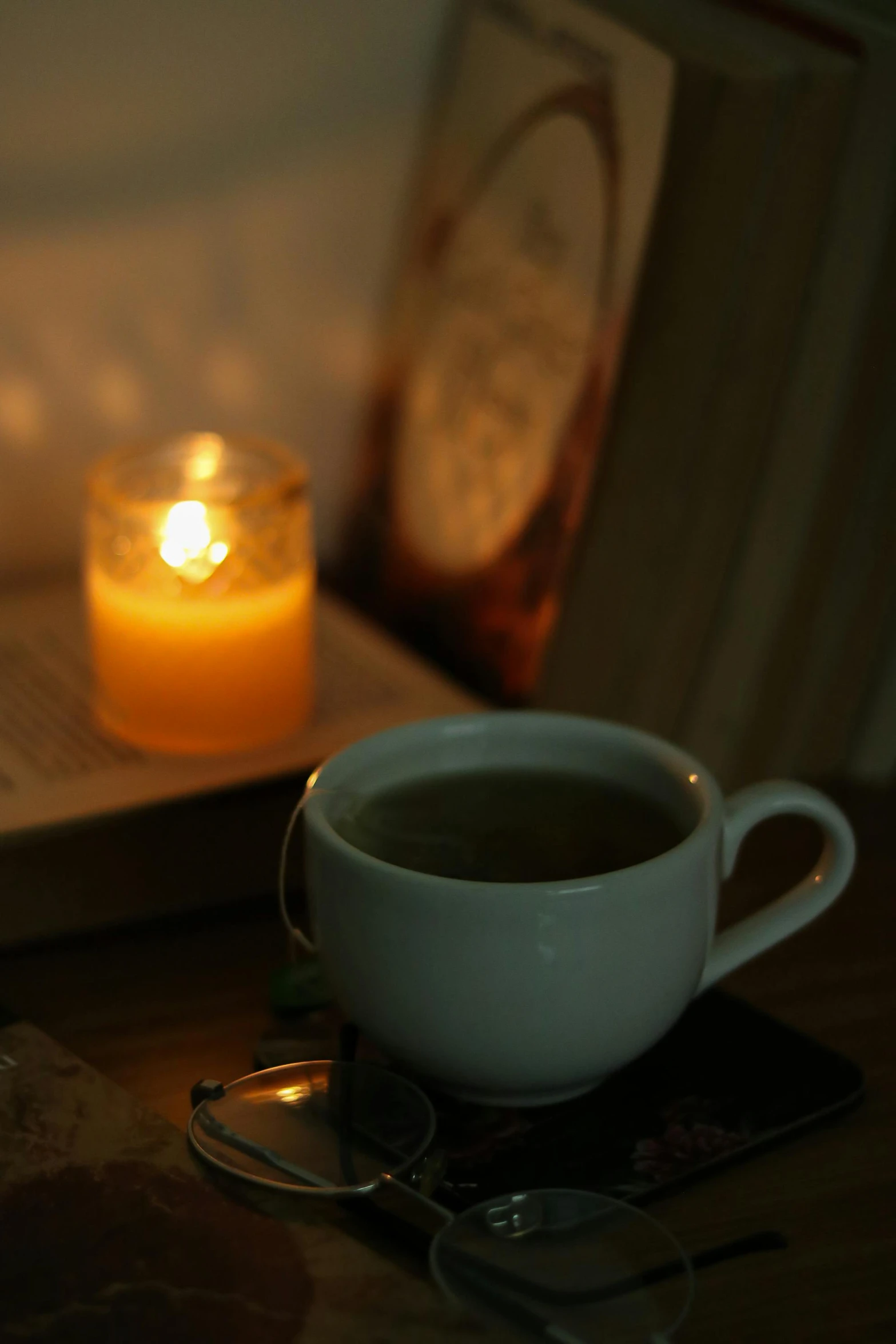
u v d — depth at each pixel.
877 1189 0.61
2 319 0.85
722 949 0.64
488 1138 0.63
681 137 0.77
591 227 0.80
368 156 0.90
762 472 0.77
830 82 0.74
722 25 0.77
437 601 0.88
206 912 0.74
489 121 0.86
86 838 0.71
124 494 0.80
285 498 0.76
